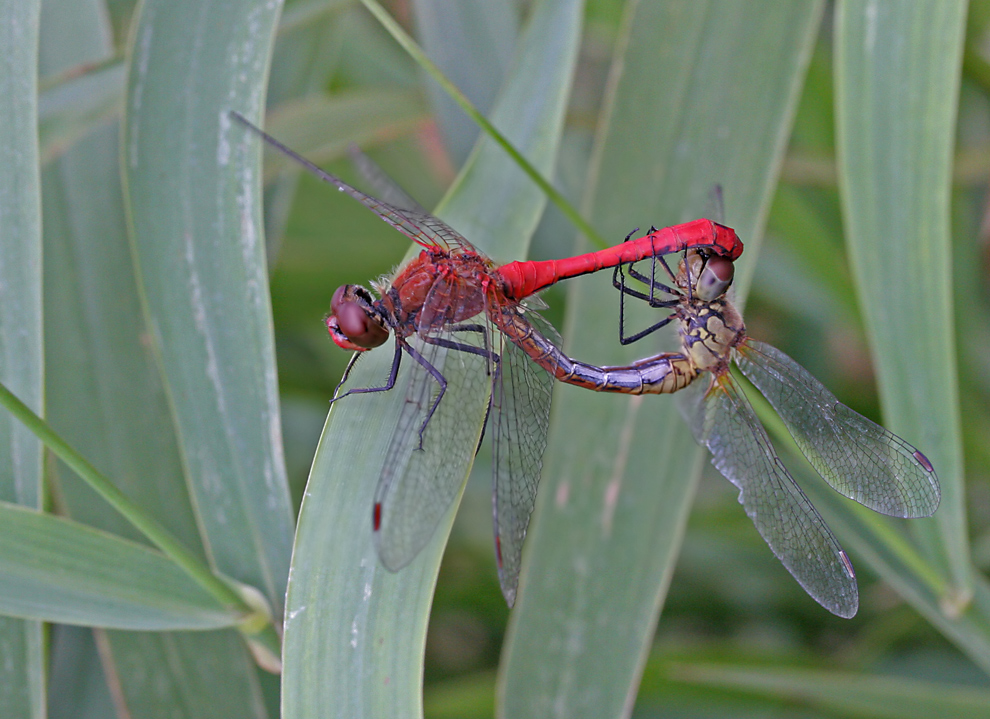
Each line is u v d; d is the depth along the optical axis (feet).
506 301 2.19
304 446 2.39
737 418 2.20
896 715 2.25
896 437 2.19
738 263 2.21
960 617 2.19
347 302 2.17
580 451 2.20
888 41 2.19
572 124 2.32
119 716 2.21
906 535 2.22
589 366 2.20
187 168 2.17
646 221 2.21
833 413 2.19
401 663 2.12
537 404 2.17
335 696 2.12
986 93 2.33
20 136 2.16
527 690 2.19
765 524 2.18
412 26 2.41
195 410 2.17
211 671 2.20
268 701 2.22
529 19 2.21
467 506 2.39
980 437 2.33
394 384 2.16
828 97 2.33
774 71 2.21
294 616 2.13
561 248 2.36
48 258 2.22
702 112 2.21
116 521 2.21
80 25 2.24
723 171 2.21
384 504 2.12
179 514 2.21
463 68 2.29
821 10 2.20
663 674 2.30
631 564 2.19
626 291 2.21
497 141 2.18
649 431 2.20
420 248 2.20
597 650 2.19
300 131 2.28
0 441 2.16
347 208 2.40
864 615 2.38
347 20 2.39
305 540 2.13
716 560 2.39
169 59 2.18
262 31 2.18
